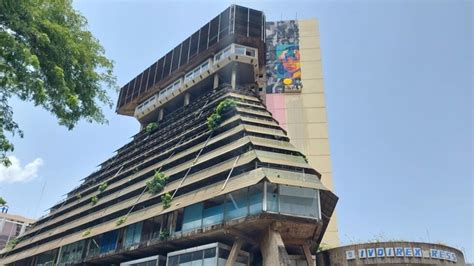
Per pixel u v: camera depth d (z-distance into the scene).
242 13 55.78
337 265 34.50
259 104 44.97
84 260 41.84
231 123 39.06
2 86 13.58
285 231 29.89
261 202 28.53
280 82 63.78
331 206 35.31
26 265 53.75
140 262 35.25
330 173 55.78
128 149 60.69
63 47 16.61
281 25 69.56
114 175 53.66
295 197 29.45
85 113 17.73
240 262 31.27
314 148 57.88
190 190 35.75
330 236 52.09
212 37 56.78
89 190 55.47
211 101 49.53
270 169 30.81
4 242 89.81
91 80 17.97
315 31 68.56
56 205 62.22
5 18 14.63
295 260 32.84
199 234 31.12
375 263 32.72
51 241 50.78
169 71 63.31
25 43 15.22
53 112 16.44
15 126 14.73
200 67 58.12
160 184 39.06
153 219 36.75
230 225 29.09
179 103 63.78
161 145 48.66
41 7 16.64
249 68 54.19
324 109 60.94
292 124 59.97
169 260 32.28
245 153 33.69
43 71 15.75
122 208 41.50
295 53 66.38
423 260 32.00
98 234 41.19
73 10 18.39
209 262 29.31
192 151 39.78
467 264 34.59
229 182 31.55
